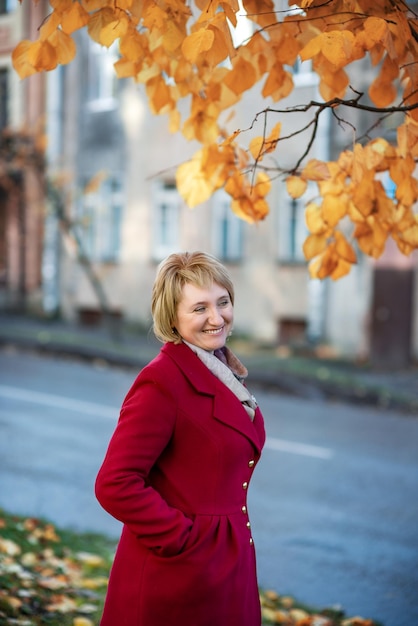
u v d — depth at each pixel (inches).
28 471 333.7
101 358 679.1
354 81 604.7
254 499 309.7
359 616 203.5
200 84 151.6
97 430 416.5
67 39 128.6
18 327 849.5
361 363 690.2
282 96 147.5
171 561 105.5
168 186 850.8
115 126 880.3
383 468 362.3
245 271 789.2
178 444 109.2
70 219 797.9
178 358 111.6
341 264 155.9
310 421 469.7
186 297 112.5
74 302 925.8
